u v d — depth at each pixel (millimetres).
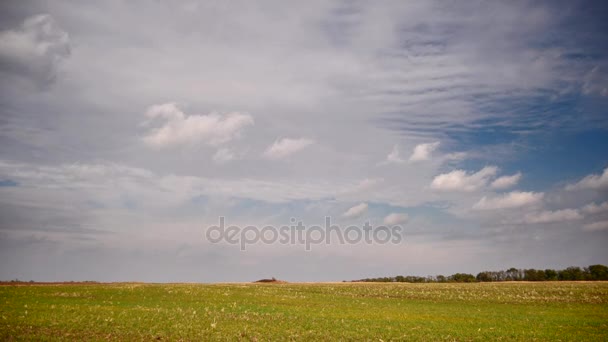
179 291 62000
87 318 34125
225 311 43375
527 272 142875
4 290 52969
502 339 31078
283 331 32125
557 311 48781
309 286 83562
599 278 134375
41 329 29078
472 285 89312
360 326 35750
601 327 37031
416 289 77750
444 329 35000
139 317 36094
